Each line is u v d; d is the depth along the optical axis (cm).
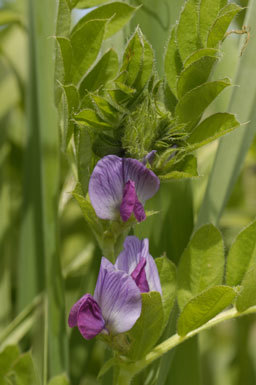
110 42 42
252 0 43
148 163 34
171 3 42
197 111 35
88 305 33
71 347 43
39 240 45
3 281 47
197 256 36
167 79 37
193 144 35
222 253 36
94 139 35
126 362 34
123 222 35
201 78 35
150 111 35
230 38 47
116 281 33
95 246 41
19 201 54
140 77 35
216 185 42
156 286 34
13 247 52
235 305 35
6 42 56
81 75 36
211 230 36
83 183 35
